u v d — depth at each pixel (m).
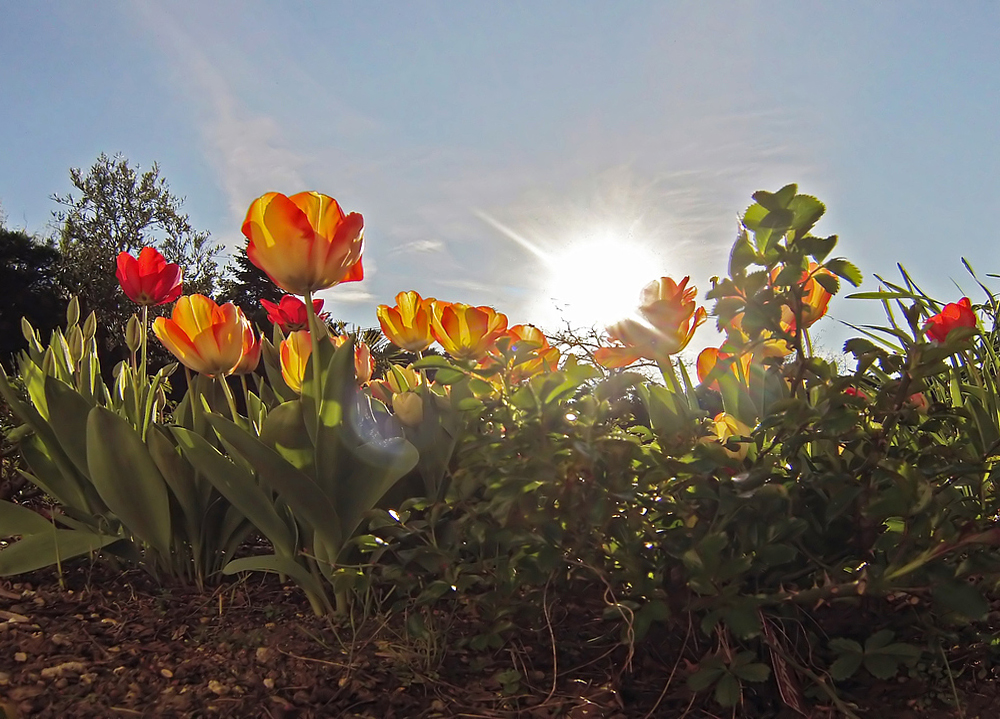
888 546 0.42
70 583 0.65
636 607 0.44
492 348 0.56
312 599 0.58
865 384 0.51
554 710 0.45
